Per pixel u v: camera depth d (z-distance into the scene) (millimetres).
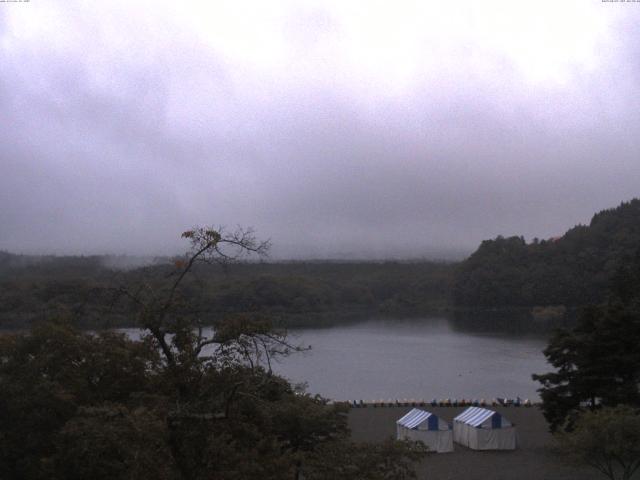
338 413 32750
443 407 71688
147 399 22047
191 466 19484
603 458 39656
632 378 50156
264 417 22359
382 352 132000
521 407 70562
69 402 25062
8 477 25016
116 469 20453
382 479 20875
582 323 53094
